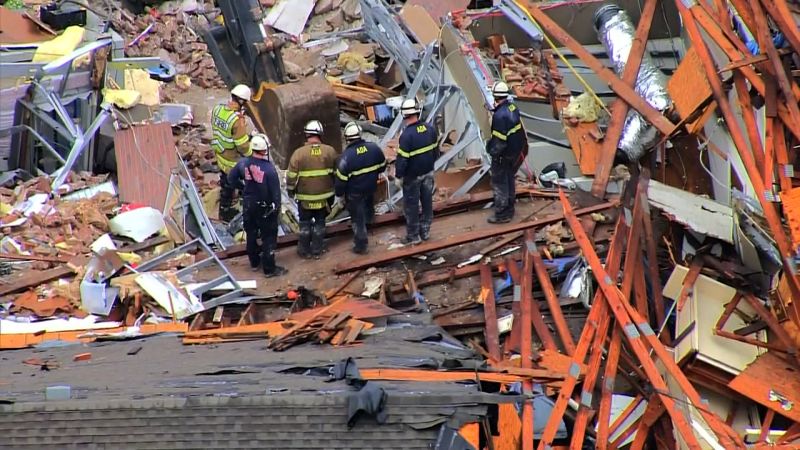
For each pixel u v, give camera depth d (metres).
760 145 61.66
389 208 70.38
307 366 44.34
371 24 101.25
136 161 72.19
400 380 43.12
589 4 92.00
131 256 62.41
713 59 69.75
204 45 100.06
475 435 38.88
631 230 62.53
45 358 48.34
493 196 67.19
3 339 52.28
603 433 52.03
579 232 61.69
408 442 38.56
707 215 64.81
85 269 60.66
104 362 47.09
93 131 74.69
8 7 98.56
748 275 62.56
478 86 79.50
